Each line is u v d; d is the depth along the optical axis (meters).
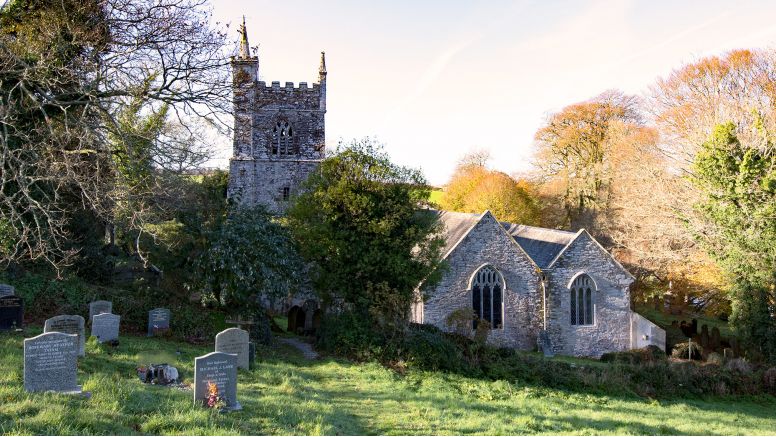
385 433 14.27
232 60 23.72
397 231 27.19
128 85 21.53
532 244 38.69
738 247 33.84
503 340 34.97
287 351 25.70
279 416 13.73
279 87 45.19
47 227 23.20
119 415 11.70
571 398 24.09
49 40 21.12
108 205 22.81
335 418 14.83
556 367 27.75
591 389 26.36
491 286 34.97
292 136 45.47
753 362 31.83
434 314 33.56
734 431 19.45
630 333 36.78
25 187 18.62
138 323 24.53
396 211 26.81
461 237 34.44
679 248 45.25
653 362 29.98
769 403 28.05
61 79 21.27
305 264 28.36
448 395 20.67
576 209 59.91
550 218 60.56
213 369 13.73
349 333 25.61
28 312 22.56
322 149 45.38
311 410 15.00
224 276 24.64
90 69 21.16
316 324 30.80
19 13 23.45
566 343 35.59
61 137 19.97
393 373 23.20
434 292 32.59
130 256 32.34
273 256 25.48
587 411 20.86
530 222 56.75
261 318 26.28
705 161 35.66
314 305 32.12
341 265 26.81
